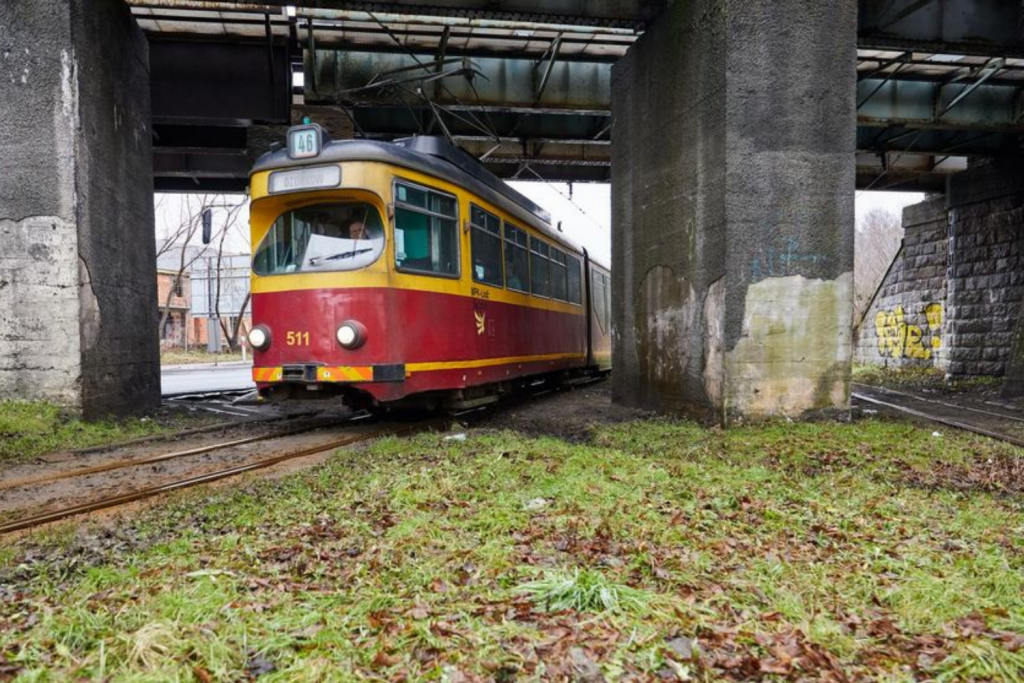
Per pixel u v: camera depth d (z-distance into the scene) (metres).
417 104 14.81
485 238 10.70
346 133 17.16
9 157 8.88
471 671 2.70
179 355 41.00
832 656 2.84
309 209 8.83
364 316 8.31
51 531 4.52
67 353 8.95
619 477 5.84
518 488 5.54
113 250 10.12
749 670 2.72
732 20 8.67
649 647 2.89
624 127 11.66
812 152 8.94
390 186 8.48
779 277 8.84
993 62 14.23
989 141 18.06
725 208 8.69
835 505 5.22
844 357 9.07
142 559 3.96
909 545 4.28
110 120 10.09
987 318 18.39
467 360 9.81
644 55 10.91
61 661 2.70
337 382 8.36
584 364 17.31
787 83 8.85
